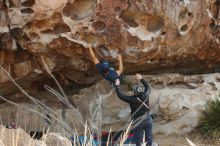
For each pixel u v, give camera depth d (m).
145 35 8.24
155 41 8.34
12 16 8.02
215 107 9.38
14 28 8.07
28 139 4.60
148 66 9.09
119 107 9.23
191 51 9.01
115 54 8.23
